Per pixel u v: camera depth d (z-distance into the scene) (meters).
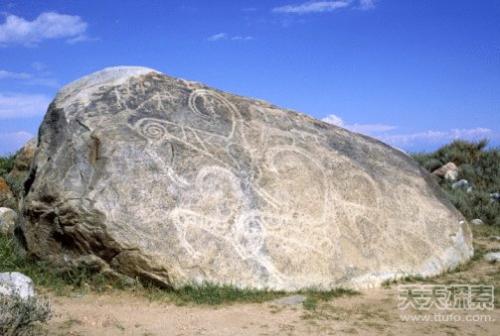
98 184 6.05
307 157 7.29
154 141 6.49
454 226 7.96
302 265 6.27
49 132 6.77
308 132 7.80
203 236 6.04
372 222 7.16
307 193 6.89
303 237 6.48
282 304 5.64
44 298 5.55
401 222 7.45
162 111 6.98
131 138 6.43
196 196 6.26
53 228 6.14
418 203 7.90
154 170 6.25
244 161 6.80
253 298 5.73
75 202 5.98
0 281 5.22
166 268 5.79
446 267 7.36
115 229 5.84
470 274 7.28
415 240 7.37
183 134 6.76
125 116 6.71
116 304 5.52
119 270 5.88
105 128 6.48
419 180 8.39
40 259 6.28
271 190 6.68
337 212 6.95
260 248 6.18
